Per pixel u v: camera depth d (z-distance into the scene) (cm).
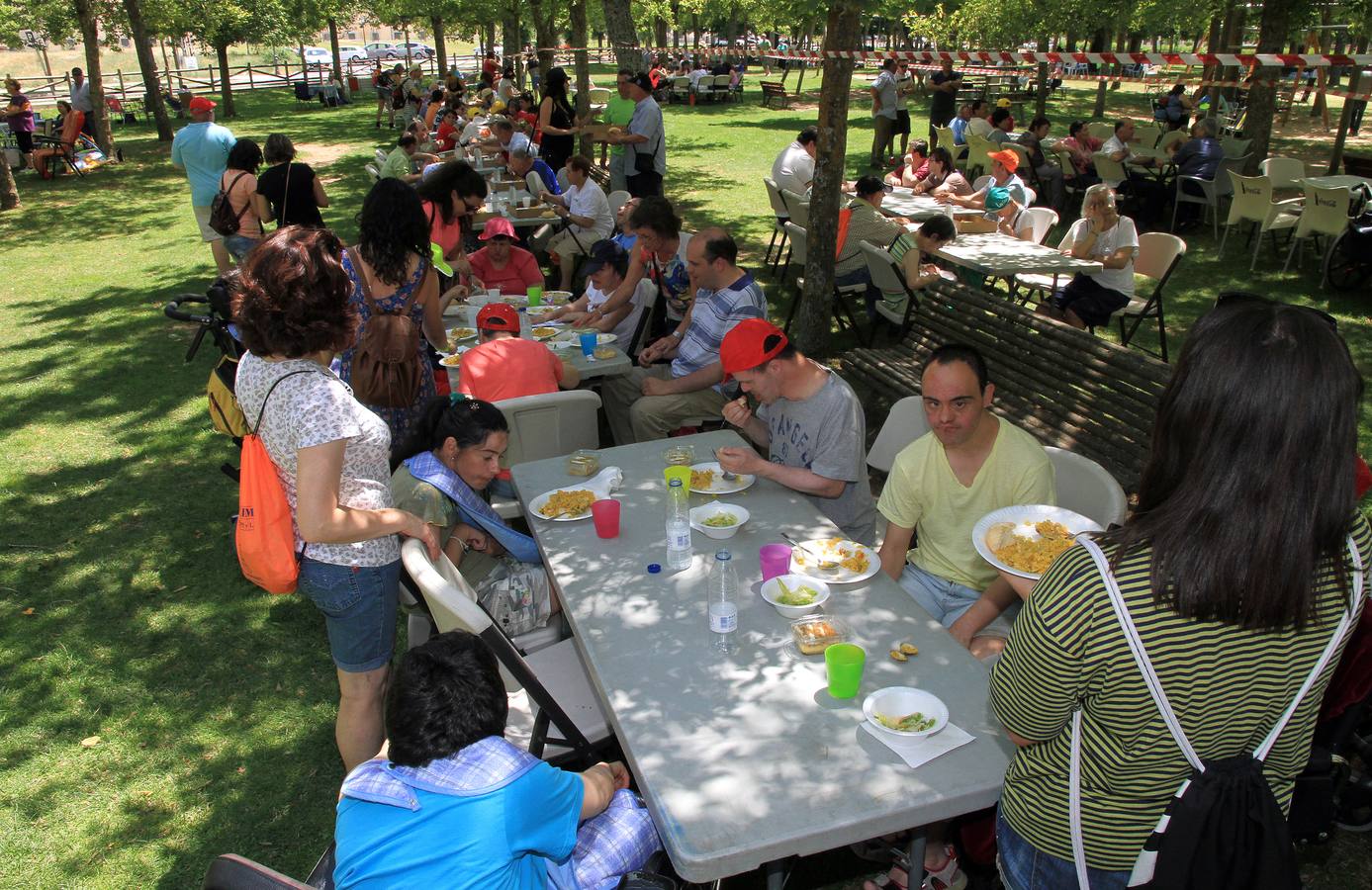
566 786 189
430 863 172
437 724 181
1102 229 657
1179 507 124
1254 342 119
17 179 1616
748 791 188
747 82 3516
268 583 248
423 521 278
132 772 318
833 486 321
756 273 916
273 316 229
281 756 325
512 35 2905
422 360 402
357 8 3453
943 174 1019
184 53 5375
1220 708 133
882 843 250
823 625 234
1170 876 140
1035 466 285
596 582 269
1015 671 145
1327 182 850
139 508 503
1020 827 164
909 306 614
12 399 658
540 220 837
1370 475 232
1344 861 265
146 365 719
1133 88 3152
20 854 284
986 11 1969
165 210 1330
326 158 1764
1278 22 1120
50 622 404
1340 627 132
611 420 542
